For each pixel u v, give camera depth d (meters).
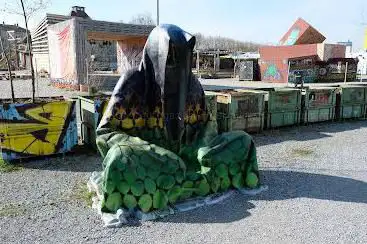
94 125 7.17
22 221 4.42
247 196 5.25
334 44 31.22
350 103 11.42
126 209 4.54
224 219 4.53
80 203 4.96
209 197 5.03
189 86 5.45
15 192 5.32
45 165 6.57
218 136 5.54
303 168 6.62
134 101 5.23
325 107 10.88
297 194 5.36
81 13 37.59
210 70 40.16
